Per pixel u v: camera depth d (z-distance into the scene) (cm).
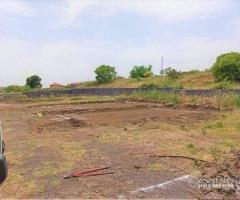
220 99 1842
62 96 3434
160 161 678
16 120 1470
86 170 621
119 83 4322
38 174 606
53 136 1010
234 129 1065
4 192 515
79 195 497
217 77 2995
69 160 702
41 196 496
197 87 3031
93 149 805
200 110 1728
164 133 1025
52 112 1759
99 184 546
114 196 491
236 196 494
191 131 1059
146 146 827
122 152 767
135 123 1269
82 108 1959
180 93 2344
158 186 531
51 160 705
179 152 750
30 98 3231
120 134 1016
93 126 1215
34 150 808
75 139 949
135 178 573
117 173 603
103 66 4591
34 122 1380
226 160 674
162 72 4122
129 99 2589
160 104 2125
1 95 3216
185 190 513
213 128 1098
